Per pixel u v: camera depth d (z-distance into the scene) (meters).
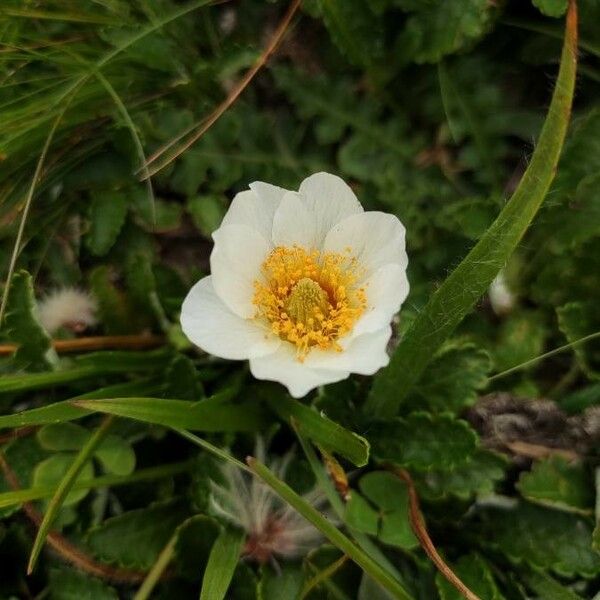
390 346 0.16
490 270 0.14
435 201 0.18
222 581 0.15
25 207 0.16
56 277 0.18
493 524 0.16
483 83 0.18
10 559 0.17
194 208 0.18
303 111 0.18
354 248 0.15
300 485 0.16
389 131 0.18
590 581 0.15
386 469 0.16
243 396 0.17
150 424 0.17
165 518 0.16
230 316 0.15
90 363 0.16
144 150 0.18
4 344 0.17
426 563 0.15
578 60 0.17
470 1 0.17
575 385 0.16
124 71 0.18
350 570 0.16
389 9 0.18
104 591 0.16
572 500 0.15
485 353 0.16
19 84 0.18
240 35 0.18
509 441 0.16
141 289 0.17
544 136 0.13
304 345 0.15
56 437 0.16
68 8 0.18
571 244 0.16
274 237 0.15
